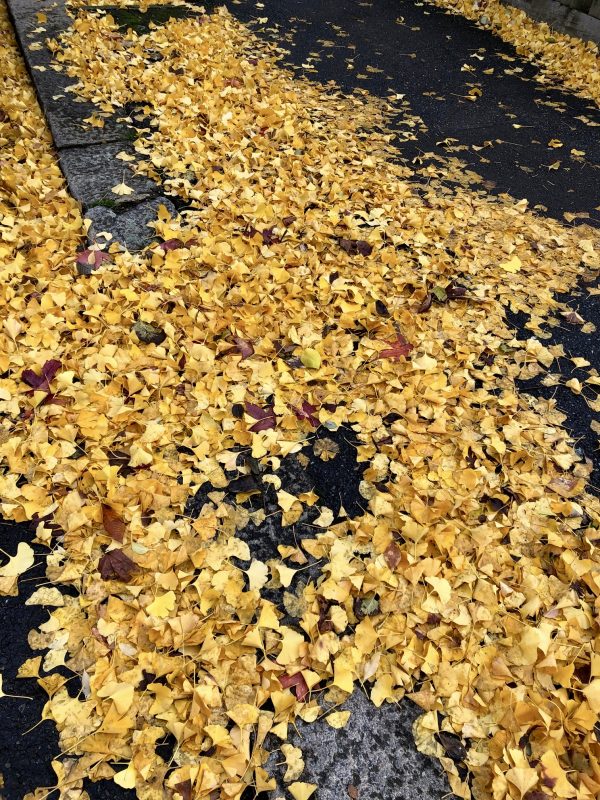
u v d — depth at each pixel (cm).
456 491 216
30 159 368
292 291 290
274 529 205
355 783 152
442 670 169
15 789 146
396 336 276
